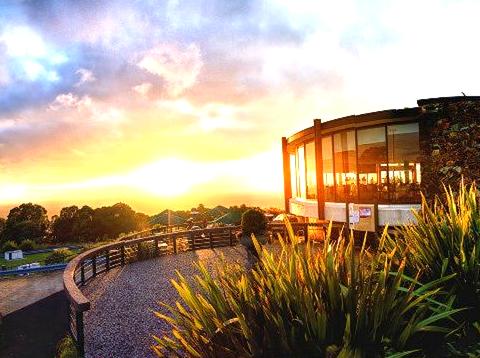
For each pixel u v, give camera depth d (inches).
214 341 79.0
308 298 71.2
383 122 561.6
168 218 1170.0
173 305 319.9
